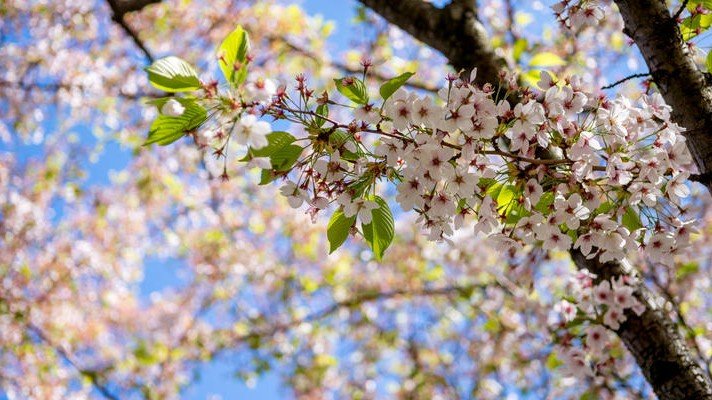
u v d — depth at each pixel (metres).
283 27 9.38
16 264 10.62
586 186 2.39
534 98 2.49
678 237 2.57
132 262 12.43
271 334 10.27
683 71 2.70
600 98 2.46
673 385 3.29
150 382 10.56
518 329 8.37
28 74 9.98
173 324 12.46
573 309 3.68
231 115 2.26
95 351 11.95
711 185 2.54
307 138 2.35
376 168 2.40
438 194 2.42
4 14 9.86
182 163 11.19
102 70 9.67
